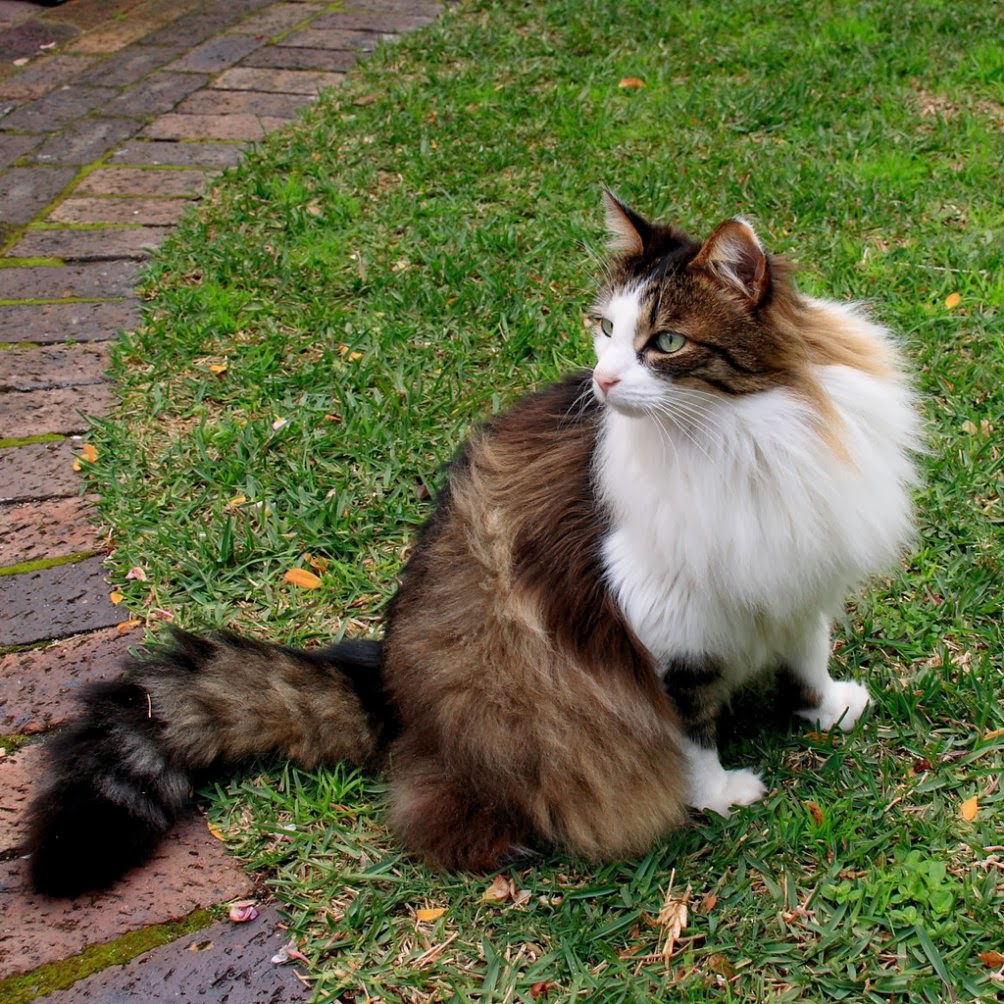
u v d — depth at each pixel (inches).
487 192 111.7
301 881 53.4
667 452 49.1
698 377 47.0
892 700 60.6
